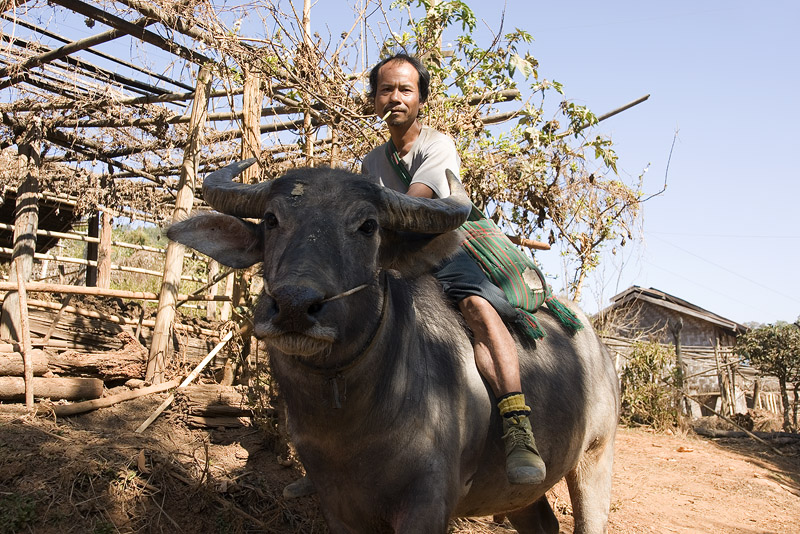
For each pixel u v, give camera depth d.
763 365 17.41
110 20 6.51
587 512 4.42
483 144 8.09
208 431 5.44
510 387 3.38
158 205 11.52
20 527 3.79
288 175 2.87
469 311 3.52
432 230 2.90
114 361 5.92
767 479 9.41
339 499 3.13
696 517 7.09
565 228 9.71
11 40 6.98
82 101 8.17
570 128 8.53
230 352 6.21
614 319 16.44
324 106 6.89
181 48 6.67
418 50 7.67
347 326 2.70
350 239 2.70
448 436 3.18
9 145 9.66
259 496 4.63
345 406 2.88
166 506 4.29
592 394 4.36
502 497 3.74
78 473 4.17
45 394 5.20
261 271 3.27
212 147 8.19
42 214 12.20
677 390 13.31
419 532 2.94
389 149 3.88
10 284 5.89
